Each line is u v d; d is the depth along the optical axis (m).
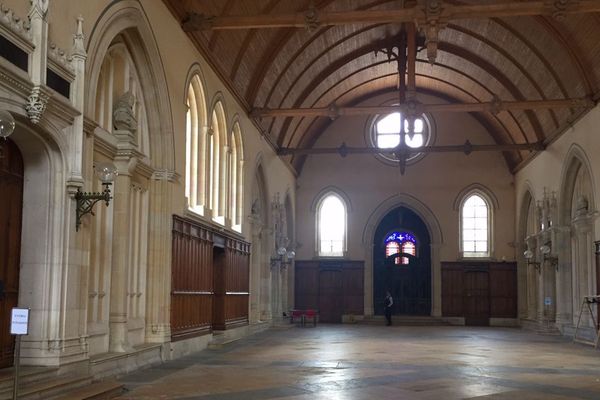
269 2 20.72
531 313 32.66
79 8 11.12
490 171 35.88
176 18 16.39
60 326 10.47
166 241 15.77
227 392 11.12
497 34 26.31
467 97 34.56
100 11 11.92
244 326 24.45
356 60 30.47
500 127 34.38
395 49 30.67
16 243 10.41
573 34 21.94
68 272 10.64
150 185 15.59
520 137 32.72
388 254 36.97
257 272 26.78
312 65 27.80
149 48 14.60
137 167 14.77
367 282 35.91
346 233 36.41
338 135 36.75
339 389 11.60
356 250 36.22
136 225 15.02
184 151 17.11
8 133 7.97
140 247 15.25
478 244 35.81
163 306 15.64
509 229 35.47
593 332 22.91
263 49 23.05
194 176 18.69
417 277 36.66
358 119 36.69
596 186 22.98
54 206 10.55
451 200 35.97
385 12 16.45
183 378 12.80
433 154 36.34
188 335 17.44
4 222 10.12
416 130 36.50
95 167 12.05
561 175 26.91
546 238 28.97
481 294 35.19
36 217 10.51
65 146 10.57
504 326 34.53
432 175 36.19
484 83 31.55
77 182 10.66
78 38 10.87
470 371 14.44
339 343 21.69
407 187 36.28
